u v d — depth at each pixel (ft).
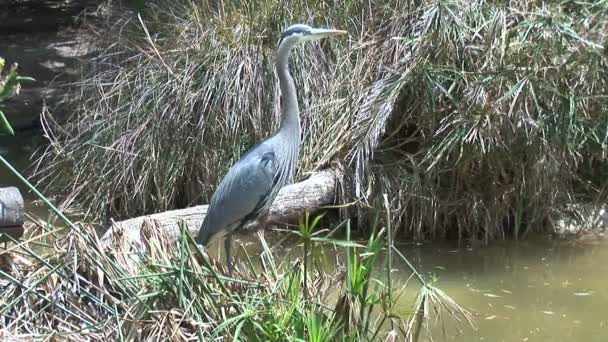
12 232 22.16
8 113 46.57
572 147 32.86
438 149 32.96
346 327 20.26
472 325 25.45
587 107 33.81
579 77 33.47
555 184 33.58
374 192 33.19
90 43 40.75
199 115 34.55
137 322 19.42
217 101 34.09
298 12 35.99
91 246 21.15
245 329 19.92
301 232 20.42
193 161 34.45
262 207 26.81
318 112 35.14
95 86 37.19
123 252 21.59
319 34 26.48
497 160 32.76
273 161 26.55
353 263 20.40
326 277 22.45
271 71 34.73
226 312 20.22
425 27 33.58
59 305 20.58
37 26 70.18
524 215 33.99
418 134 34.91
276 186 26.99
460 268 30.55
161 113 34.40
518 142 32.99
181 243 20.31
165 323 19.48
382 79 34.71
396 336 21.26
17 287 20.74
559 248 32.48
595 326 25.72
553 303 27.43
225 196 26.21
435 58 33.76
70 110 39.83
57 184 36.86
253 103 34.53
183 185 35.01
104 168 34.91
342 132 34.55
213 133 34.19
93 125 35.65
